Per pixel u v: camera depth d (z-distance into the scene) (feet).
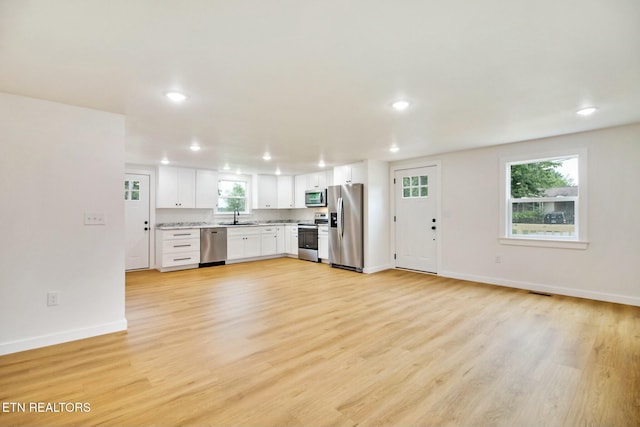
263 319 10.61
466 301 12.49
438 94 8.17
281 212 27.32
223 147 14.57
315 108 9.20
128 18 4.87
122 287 9.66
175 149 15.01
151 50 5.89
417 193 18.30
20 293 8.13
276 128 11.36
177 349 8.30
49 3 4.45
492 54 6.15
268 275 17.88
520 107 9.25
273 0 4.48
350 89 7.81
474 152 15.75
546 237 13.78
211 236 20.83
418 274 17.75
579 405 5.86
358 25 5.16
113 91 7.85
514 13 4.86
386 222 19.54
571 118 10.45
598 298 12.32
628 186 11.62
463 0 4.54
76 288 8.90
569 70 6.85
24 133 8.22
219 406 5.86
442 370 7.17
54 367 7.30
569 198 13.12
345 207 19.45
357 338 8.98
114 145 9.51
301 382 6.69
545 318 10.44
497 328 9.63
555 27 5.24
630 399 6.01
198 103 8.71
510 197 14.84
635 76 7.14
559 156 13.05
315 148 14.96
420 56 6.22
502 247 14.96
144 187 19.77
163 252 18.78
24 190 8.21
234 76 7.04
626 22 5.07
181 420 5.45
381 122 10.69
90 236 9.12
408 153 16.62
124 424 5.33
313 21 5.03
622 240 11.80
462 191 16.26
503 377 6.86
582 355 7.80
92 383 6.63
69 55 6.05
